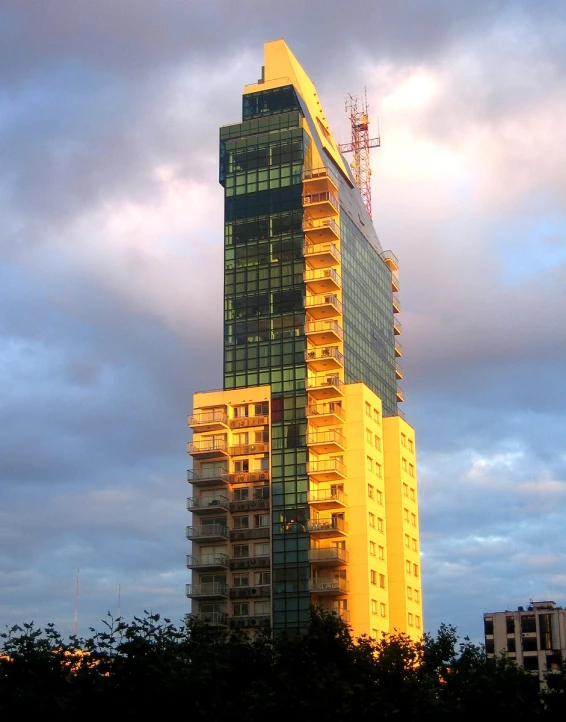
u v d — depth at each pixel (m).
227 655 79.06
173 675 68.56
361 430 152.38
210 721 67.62
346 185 179.12
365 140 197.88
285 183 166.00
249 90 174.12
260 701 71.69
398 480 159.00
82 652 78.94
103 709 68.31
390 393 176.25
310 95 180.88
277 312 159.38
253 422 153.12
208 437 153.88
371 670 82.19
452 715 80.31
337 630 86.12
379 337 175.75
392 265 187.75
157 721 67.88
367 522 148.12
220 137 171.88
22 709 64.62
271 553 146.00
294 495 148.12
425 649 89.12
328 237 163.75
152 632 74.44
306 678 76.19
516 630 196.62
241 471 151.38
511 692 83.69
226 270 164.25
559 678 91.31
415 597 158.25
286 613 142.62
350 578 145.50
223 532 147.88
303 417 151.88
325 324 156.75
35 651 69.69
